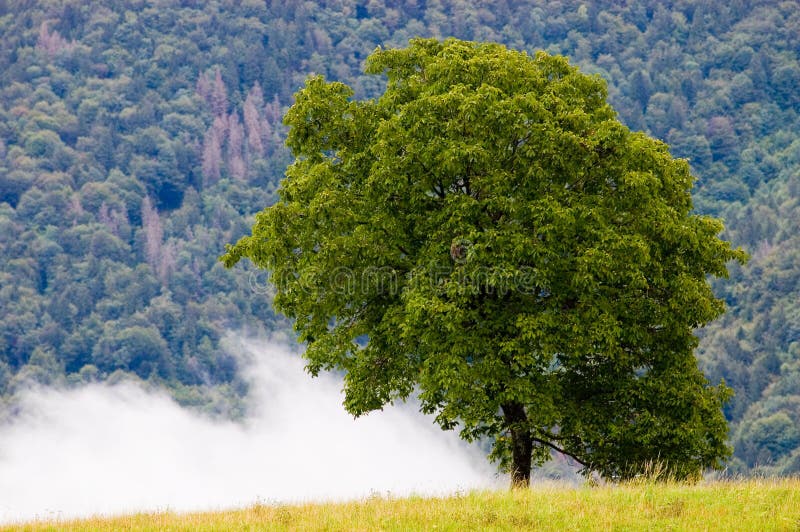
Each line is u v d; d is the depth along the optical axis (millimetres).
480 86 68562
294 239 71188
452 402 68250
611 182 69750
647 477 69500
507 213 67438
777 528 47000
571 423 69500
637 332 68875
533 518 49469
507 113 66312
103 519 53281
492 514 49656
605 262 64500
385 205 69375
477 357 67688
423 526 48188
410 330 66312
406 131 69250
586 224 66250
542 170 66125
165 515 53500
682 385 70312
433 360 66375
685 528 47344
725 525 47562
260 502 58250
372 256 68688
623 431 69375
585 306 66875
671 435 70000
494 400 66812
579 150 66750
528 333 64875
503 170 67125
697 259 71875
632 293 69562
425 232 69438
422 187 68750
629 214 68438
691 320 71000
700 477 71125
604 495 54906
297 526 48594
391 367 71625
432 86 71438
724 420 72500
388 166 68062
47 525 51469
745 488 56906
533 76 71438
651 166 69188
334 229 69375
